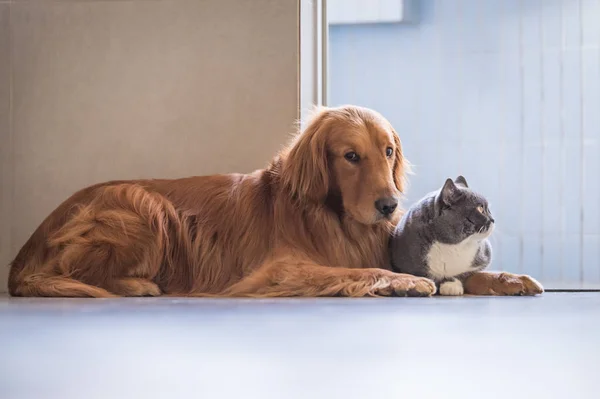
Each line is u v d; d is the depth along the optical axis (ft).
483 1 15.21
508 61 15.25
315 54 13.12
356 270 9.38
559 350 4.36
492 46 15.25
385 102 15.38
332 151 9.93
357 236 10.14
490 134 15.33
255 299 9.00
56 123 12.92
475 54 15.28
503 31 15.25
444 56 15.31
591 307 7.48
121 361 4.01
